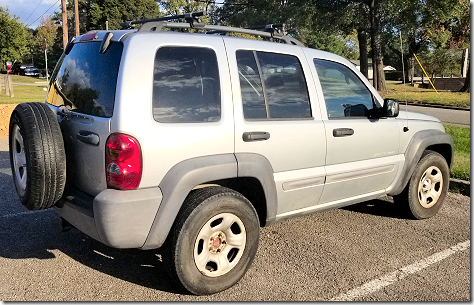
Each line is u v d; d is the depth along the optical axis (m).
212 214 3.26
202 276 3.29
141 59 3.15
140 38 3.21
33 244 4.26
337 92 4.33
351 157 4.32
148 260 3.98
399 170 4.86
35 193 3.20
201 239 3.28
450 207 5.75
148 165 3.06
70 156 3.47
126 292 3.40
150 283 3.56
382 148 4.62
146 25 3.35
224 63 3.53
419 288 3.58
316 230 4.80
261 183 3.61
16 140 3.53
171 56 3.29
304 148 3.90
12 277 3.58
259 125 3.61
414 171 5.03
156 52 3.23
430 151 5.23
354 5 26.02
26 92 27.14
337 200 4.39
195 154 3.26
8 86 23.52
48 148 3.19
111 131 3.03
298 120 3.90
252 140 3.54
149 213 3.09
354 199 4.55
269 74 3.82
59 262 3.89
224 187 3.43
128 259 3.99
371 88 4.64
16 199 5.70
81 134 3.29
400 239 4.59
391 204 5.81
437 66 32.88
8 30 31.78
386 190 4.83
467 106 19.41
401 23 25.00
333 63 4.39
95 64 3.40
